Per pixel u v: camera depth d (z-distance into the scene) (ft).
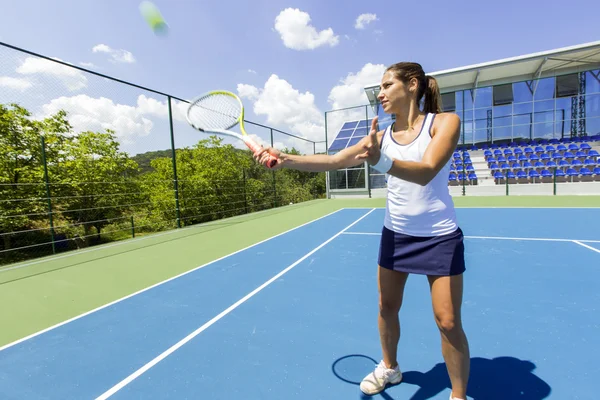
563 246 17.61
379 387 6.56
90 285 14.30
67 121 46.85
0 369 8.06
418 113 5.29
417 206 5.15
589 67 54.80
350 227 26.68
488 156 56.85
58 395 7.03
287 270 15.14
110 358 8.37
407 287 12.30
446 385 6.79
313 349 8.39
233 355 8.25
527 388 6.61
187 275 15.03
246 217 36.04
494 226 24.30
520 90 57.52
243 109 8.14
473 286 12.28
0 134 41.01
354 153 5.61
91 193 45.57
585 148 51.39
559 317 9.57
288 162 5.49
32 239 41.52
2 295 13.38
